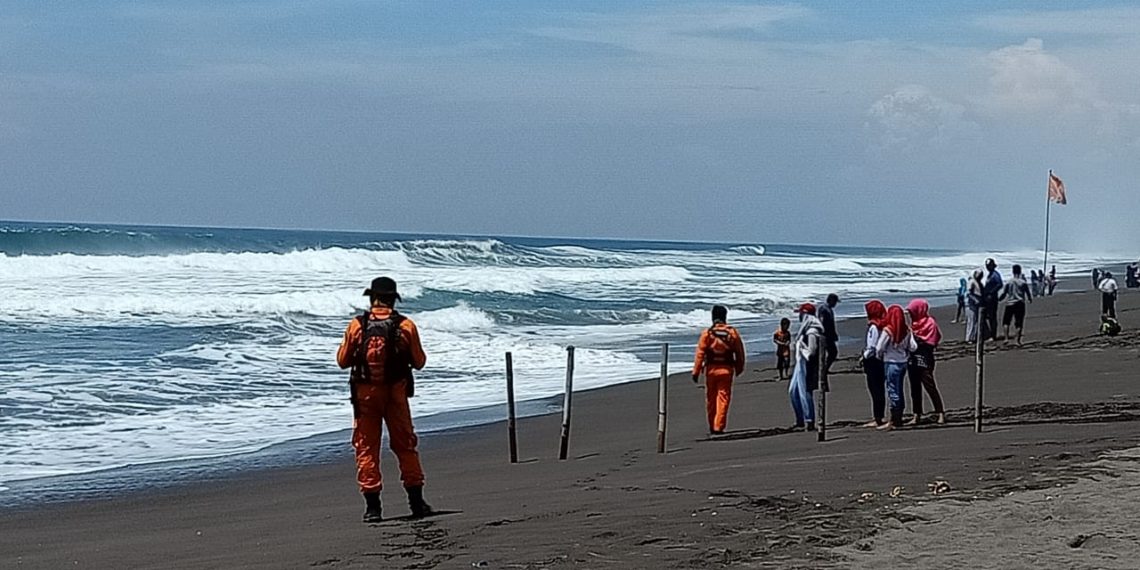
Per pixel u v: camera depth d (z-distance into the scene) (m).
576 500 9.91
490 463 13.61
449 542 8.22
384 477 12.79
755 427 15.88
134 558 8.71
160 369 21.84
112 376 20.64
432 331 32.50
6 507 11.43
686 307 43.88
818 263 95.69
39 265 45.72
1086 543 7.40
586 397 20.31
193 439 15.70
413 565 7.54
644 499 9.60
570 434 16.16
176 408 18.06
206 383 20.58
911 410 16.44
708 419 15.92
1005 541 7.48
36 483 12.65
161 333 27.83
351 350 9.23
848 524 8.10
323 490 12.23
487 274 57.00
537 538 8.15
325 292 36.97
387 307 9.37
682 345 30.52
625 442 15.12
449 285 48.59
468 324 34.91
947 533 7.73
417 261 65.50
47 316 30.94
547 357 26.61
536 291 49.16
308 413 18.08
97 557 8.84
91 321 30.08
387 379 9.19
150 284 41.97
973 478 9.68
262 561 8.03
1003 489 9.12
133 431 16.12
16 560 8.89
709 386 15.47
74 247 56.84
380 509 9.34
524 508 9.62
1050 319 34.22
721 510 8.79
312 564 7.77
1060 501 8.59
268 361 23.66
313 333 29.48
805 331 15.11
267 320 31.84
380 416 9.29
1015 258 137.50
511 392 13.63
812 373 15.04
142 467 13.69
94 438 15.55
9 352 23.38
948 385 19.03
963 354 23.94
